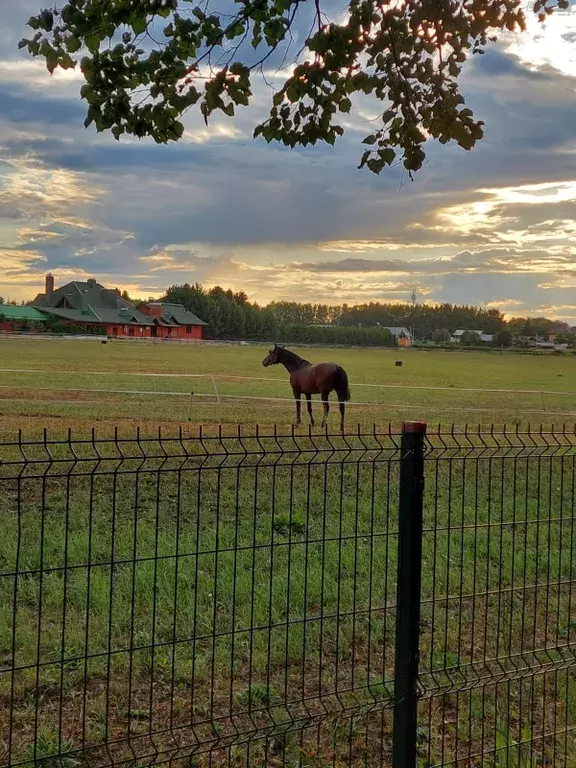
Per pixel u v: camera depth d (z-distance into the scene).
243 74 5.50
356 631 5.90
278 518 8.87
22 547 7.61
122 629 5.75
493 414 23.92
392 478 11.73
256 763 4.18
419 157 5.89
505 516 9.38
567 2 5.50
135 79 5.44
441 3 5.24
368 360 78.38
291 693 4.92
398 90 5.79
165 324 126.25
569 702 5.05
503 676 4.61
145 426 18.02
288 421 20.45
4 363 43.62
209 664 5.23
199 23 5.38
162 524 8.70
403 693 3.86
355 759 4.27
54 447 13.59
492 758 4.39
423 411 24.19
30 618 5.93
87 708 4.63
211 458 12.51
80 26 5.13
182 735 4.37
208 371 43.66
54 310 116.06
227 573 6.94
